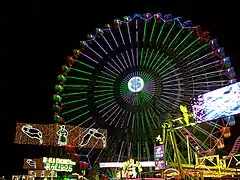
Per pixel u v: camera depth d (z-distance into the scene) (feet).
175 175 73.41
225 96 75.72
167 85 97.09
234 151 84.64
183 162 84.53
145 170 86.69
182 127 78.84
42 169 89.51
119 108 96.89
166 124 79.56
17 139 84.48
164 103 95.50
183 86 96.68
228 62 98.48
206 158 82.23
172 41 101.04
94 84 101.09
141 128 93.76
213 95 78.28
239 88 73.67
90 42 106.32
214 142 89.66
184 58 99.66
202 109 79.46
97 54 103.45
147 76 97.91
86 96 100.63
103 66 101.55
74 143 90.94
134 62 99.76
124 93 97.35
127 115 95.61
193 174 76.13
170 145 80.12
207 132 90.17
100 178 97.19
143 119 94.48
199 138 90.43
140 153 92.73
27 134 85.56
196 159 83.51
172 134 76.89
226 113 74.64
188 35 102.94
